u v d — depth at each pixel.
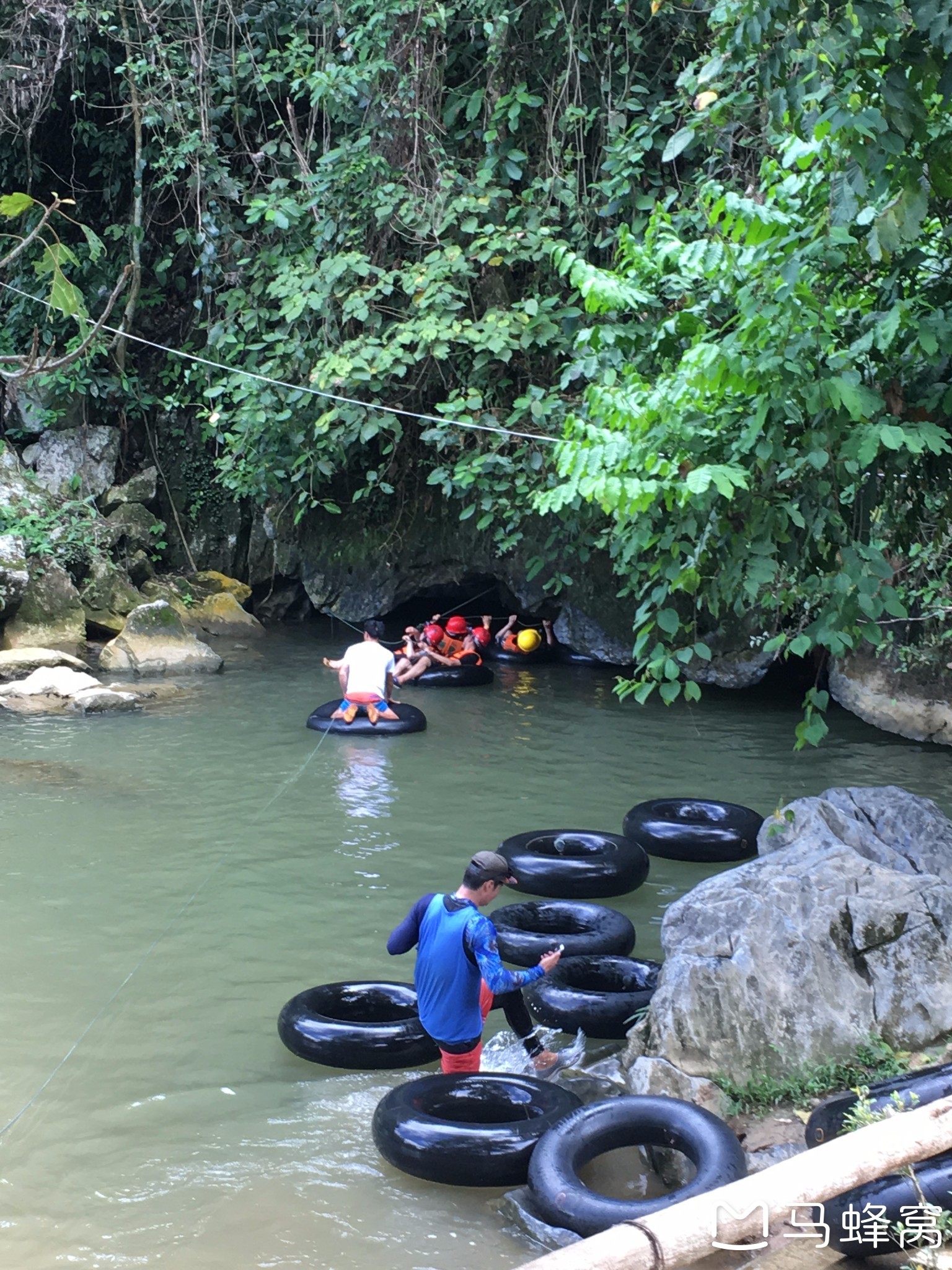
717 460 5.45
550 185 13.49
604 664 16.28
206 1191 4.54
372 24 13.77
